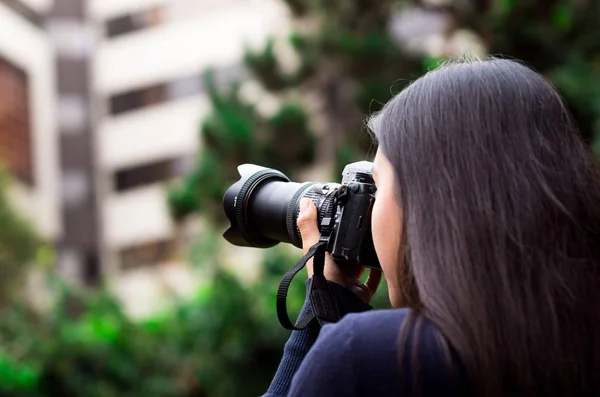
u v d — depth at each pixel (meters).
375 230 1.21
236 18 26.56
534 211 1.06
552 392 1.02
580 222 1.09
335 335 1.07
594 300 1.06
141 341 10.62
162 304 14.09
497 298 1.04
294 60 10.77
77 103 29.41
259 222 1.73
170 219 10.07
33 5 27.52
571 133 1.15
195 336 9.27
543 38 7.98
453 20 9.26
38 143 27.33
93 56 29.50
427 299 1.07
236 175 9.78
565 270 1.05
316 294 1.35
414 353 1.03
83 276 28.72
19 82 26.34
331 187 1.54
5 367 9.10
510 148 1.10
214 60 26.92
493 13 8.32
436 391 1.02
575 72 7.38
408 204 1.13
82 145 29.19
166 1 28.12
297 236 1.62
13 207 17.05
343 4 10.46
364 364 1.04
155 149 28.28
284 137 9.66
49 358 9.50
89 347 9.73
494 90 1.14
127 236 28.56
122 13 29.03
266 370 8.24
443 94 1.16
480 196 1.08
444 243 1.08
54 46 29.17
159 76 28.20
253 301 8.37
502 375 1.02
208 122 9.76
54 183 28.33
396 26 11.08
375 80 9.63
